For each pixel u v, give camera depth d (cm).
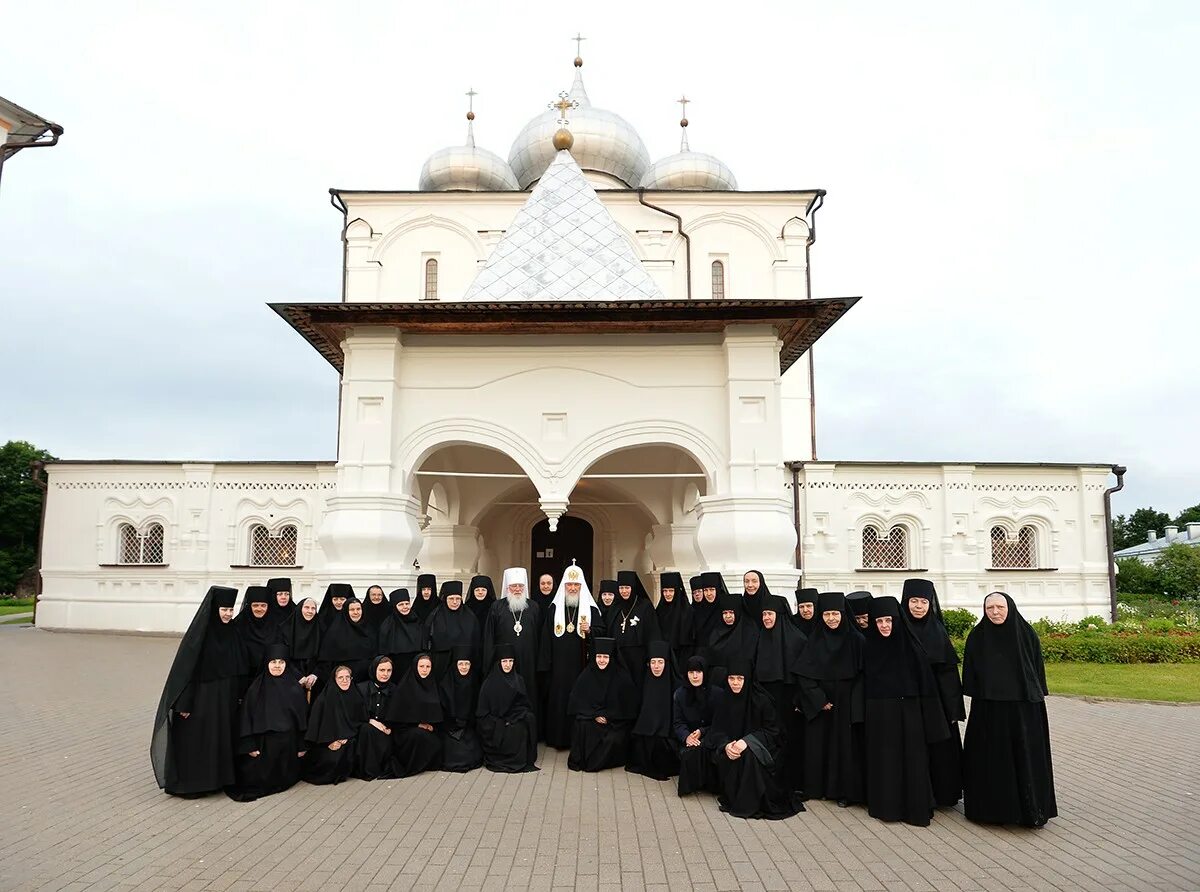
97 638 2055
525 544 2053
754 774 654
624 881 520
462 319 1047
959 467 2164
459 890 504
